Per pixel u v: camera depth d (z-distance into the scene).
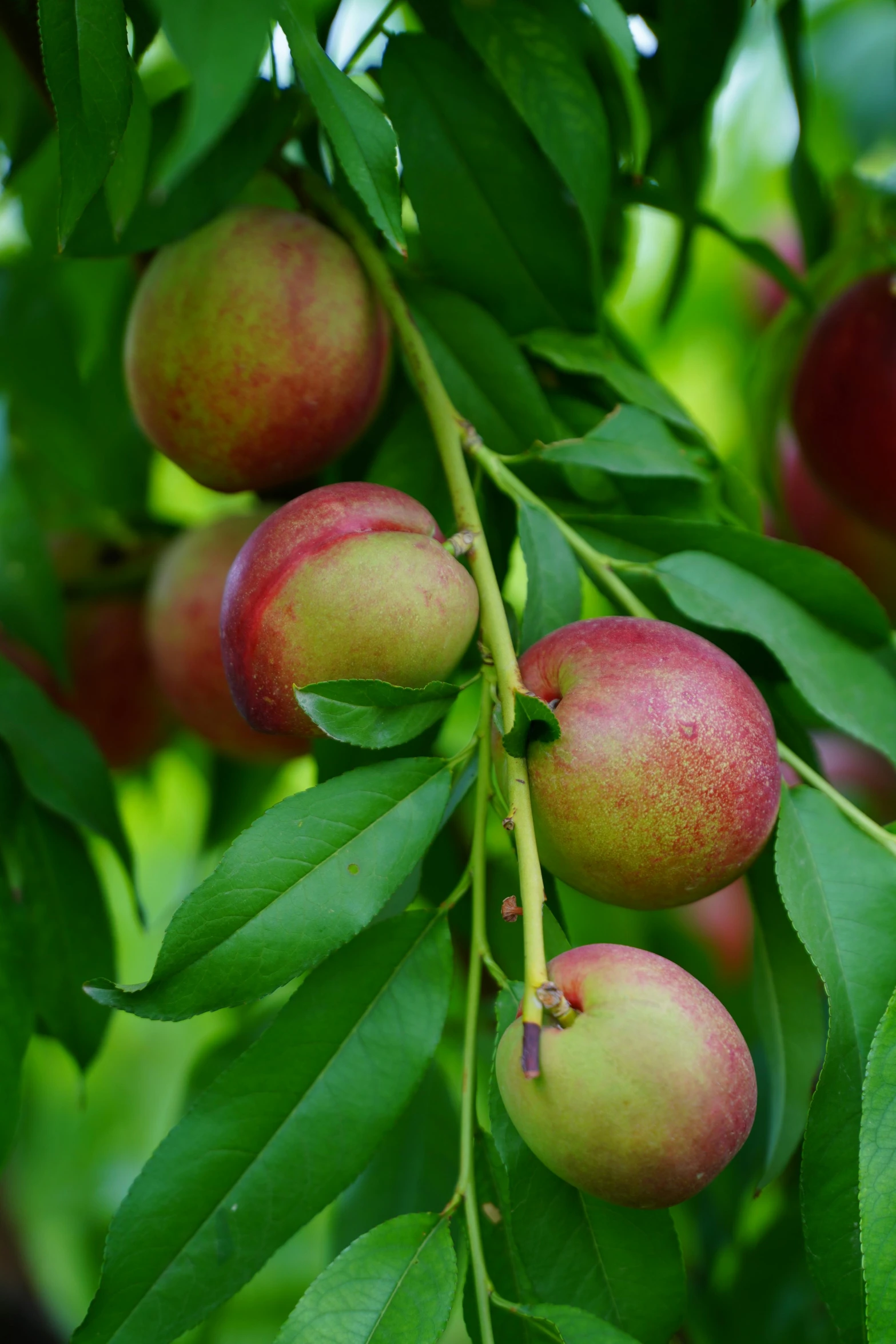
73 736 1.04
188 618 1.12
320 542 0.94
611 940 1.18
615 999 0.88
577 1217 0.92
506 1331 0.92
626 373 1.04
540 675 0.95
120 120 0.93
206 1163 0.92
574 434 1.05
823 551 1.19
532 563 0.98
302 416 1.02
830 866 0.95
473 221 1.04
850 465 1.12
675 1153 0.88
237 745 1.14
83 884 1.04
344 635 0.93
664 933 1.19
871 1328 0.89
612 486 1.04
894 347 1.11
